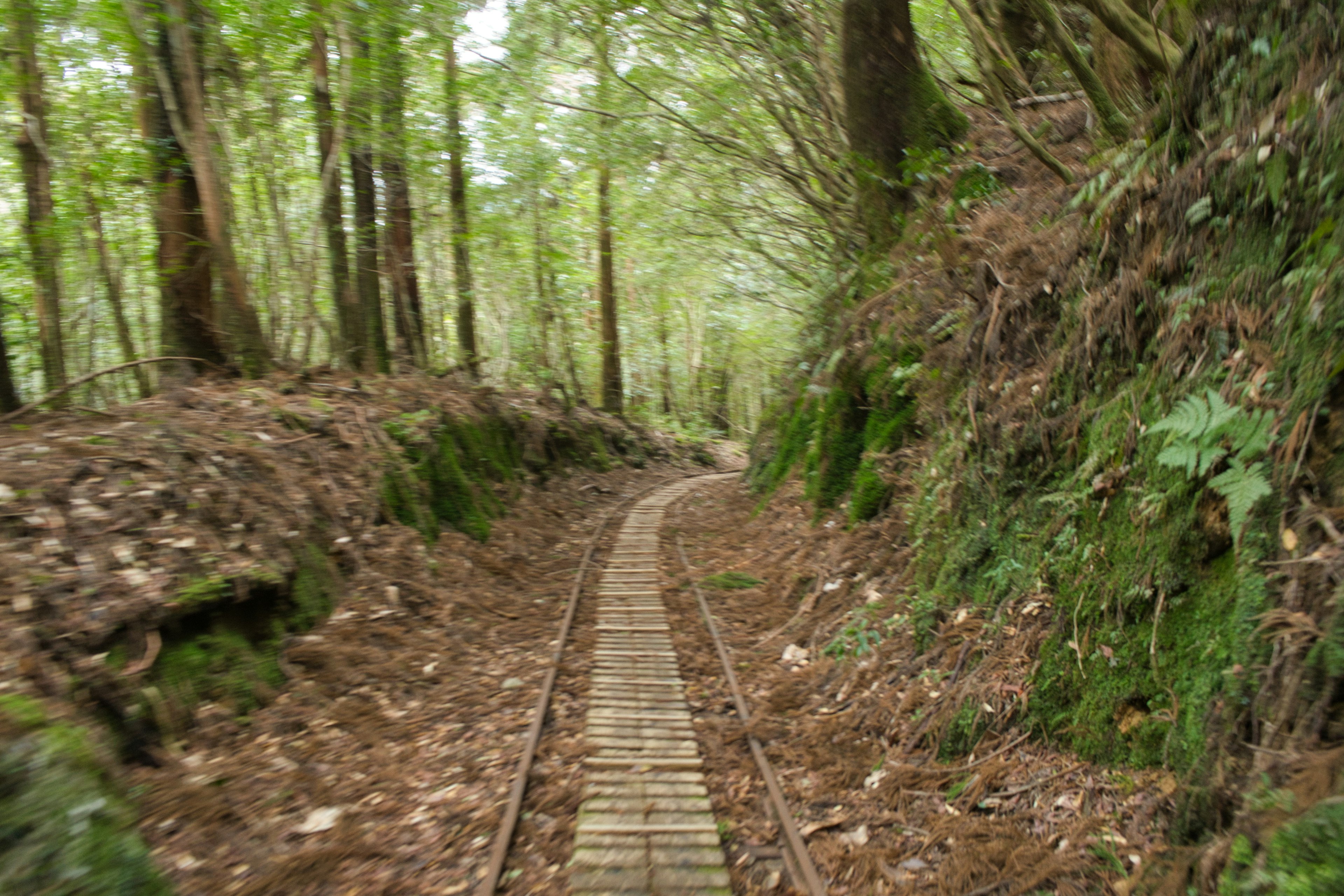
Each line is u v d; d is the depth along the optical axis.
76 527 5.30
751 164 16.81
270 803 4.64
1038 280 6.20
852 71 11.46
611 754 5.41
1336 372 3.20
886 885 3.85
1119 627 4.14
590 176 21.36
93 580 4.99
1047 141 9.38
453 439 12.19
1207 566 3.74
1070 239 6.04
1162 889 3.08
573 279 25.14
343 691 6.22
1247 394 3.68
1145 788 3.59
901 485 7.66
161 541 5.68
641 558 11.72
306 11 9.88
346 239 13.44
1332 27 3.96
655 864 4.08
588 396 28.00
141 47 9.08
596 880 3.96
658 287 27.97
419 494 10.00
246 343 10.22
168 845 4.04
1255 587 3.30
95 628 4.71
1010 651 4.84
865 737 5.34
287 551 6.79
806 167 15.48
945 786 4.47
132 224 12.74
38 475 5.50
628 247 26.16
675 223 19.45
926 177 10.05
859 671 6.07
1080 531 4.73
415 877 4.07
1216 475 3.71
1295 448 3.32
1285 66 4.24
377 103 12.23
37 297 10.97
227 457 7.09
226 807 4.42
